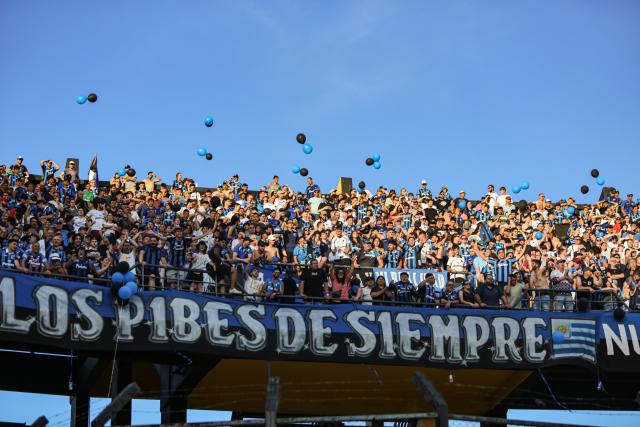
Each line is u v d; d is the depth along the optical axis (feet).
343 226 100.37
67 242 82.58
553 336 80.48
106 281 72.28
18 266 72.59
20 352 78.13
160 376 79.36
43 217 80.94
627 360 81.10
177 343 71.05
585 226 112.98
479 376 84.69
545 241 102.58
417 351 77.51
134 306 70.49
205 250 81.20
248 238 85.25
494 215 111.96
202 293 75.66
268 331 74.33
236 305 74.13
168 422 77.05
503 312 80.43
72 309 68.39
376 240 92.43
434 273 90.53
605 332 81.41
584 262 93.40
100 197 93.20
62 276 69.21
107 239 80.38
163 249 79.82
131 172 107.45
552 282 87.97
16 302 66.64
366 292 83.51
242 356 73.15
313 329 75.51
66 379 78.95
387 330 77.36
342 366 80.74
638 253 98.89
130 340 69.67
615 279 90.58
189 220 90.27
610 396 87.92
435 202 111.55
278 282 81.10
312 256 91.76
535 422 51.37
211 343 72.23
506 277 90.63
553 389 87.86
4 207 87.04
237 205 99.96
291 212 104.12
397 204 107.14
